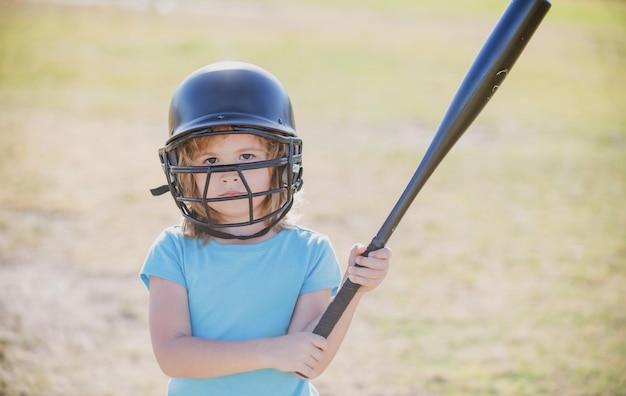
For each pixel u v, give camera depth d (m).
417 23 19.72
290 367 1.67
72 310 4.26
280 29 17.48
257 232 1.83
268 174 1.80
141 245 5.27
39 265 4.86
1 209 5.88
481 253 5.24
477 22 20.31
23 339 3.88
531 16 1.59
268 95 1.82
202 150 1.77
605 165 7.93
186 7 20.16
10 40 14.44
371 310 4.32
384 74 13.16
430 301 4.45
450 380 3.54
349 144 8.57
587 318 4.24
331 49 15.30
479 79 1.64
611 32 19.39
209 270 1.79
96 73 12.03
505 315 4.27
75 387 3.44
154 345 1.75
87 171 7.12
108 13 18.27
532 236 5.62
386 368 3.65
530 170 7.64
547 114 10.70
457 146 8.73
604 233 5.74
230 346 1.70
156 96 10.73
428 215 6.10
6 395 3.33
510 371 3.63
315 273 1.84
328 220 5.88
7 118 9.14
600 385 3.49
